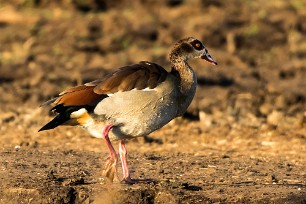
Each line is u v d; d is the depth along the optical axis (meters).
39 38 29.31
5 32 29.88
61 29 30.11
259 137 18.19
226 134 18.44
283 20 31.25
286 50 28.77
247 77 25.56
